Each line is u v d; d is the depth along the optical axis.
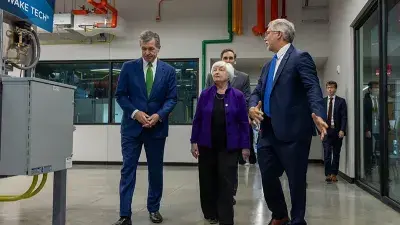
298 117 2.34
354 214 3.34
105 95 8.05
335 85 5.43
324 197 4.16
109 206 3.68
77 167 7.36
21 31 2.22
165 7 7.93
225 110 2.74
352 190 4.64
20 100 1.80
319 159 8.29
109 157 7.90
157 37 2.95
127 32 8.00
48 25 2.42
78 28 7.32
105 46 8.04
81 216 3.25
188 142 7.73
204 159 2.92
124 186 2.85
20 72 2.31
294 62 2.33
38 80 1.84
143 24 7.96
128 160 2.87
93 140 7.96
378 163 4.30
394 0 3.69
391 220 3.12
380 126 4.01
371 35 4.63
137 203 3.79
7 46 2.16
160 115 2.88
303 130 2.34
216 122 2.75
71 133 2.17
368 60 4.80
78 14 7.36
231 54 3.63
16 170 1.80
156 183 3.02
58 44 8.15
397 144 3.64
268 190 2.55
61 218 2.14
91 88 8.11
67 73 8.20
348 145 5.48
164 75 2.97
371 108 4.61
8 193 4.36
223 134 2.73
